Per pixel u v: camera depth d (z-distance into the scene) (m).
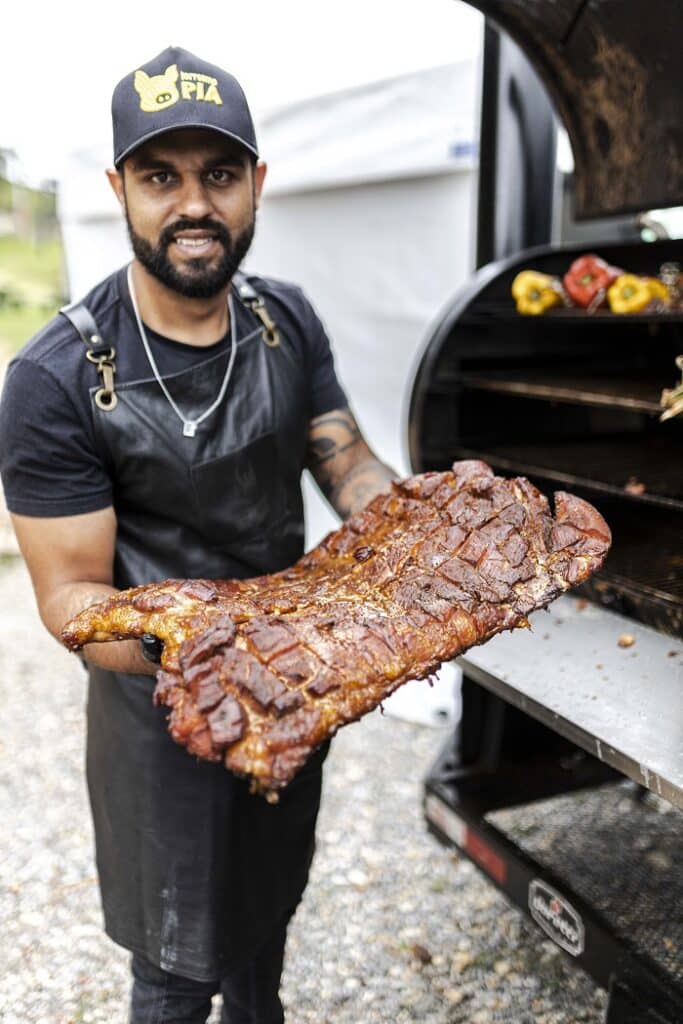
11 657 4.79
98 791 1.93
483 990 2.45
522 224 3.00
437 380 2.60
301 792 1.97
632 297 2.59
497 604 1.40
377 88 3.49
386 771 3.57
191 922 1.85
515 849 2.39
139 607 1.35
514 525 1.53
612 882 2.44
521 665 2.05
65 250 5.84
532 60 2.35
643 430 3.12
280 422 1.89
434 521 1.63
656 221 2.95
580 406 2.96
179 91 1.52
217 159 1.56
